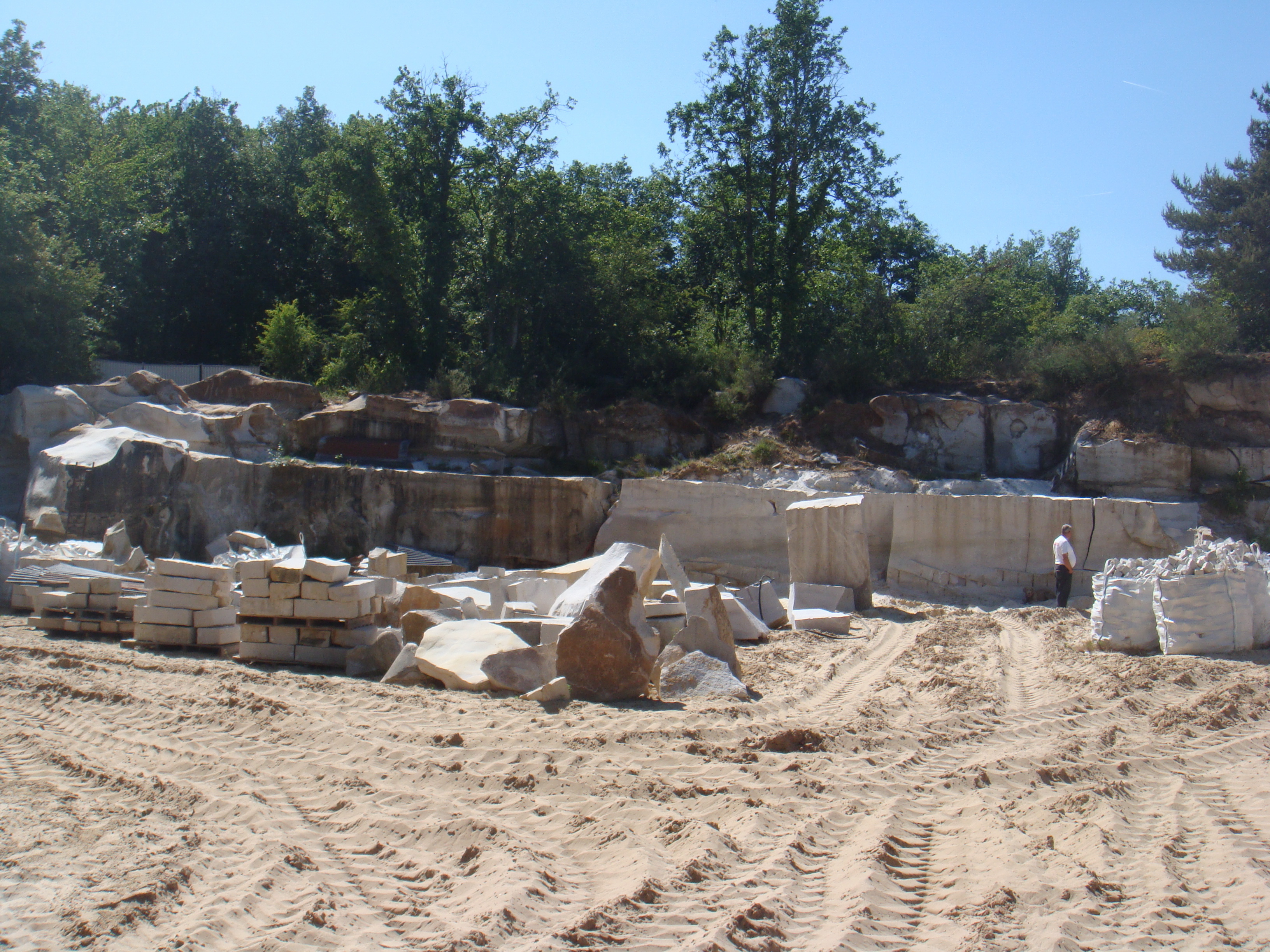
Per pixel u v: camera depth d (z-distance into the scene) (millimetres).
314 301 37500
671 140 32125
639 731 7602
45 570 14367
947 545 17812
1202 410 22906
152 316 34781
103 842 5203
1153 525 17000
